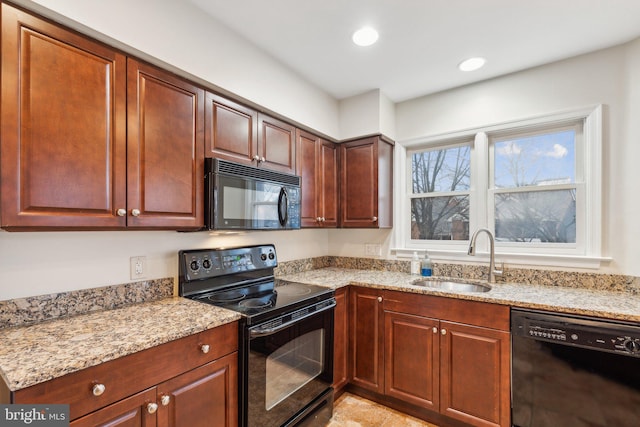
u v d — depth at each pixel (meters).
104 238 1.50
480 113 2.38
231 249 2.02
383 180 2.61
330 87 2.46
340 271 2.76
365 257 2.87
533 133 2.27
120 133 1.29
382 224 2.57
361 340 2.25
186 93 1.55
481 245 2.38
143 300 1.63
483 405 1.78
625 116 1.86
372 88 2.48
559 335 1.57
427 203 2.72
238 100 1.82
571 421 1.55
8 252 1.22
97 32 1.20
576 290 1.92
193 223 1.56
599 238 1.93
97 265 1.47
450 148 2.62
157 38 1.39
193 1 1.51
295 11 1.58
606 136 1.92
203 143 1.62
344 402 2.21
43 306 1.30
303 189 2.33
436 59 2.05
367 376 2.22
